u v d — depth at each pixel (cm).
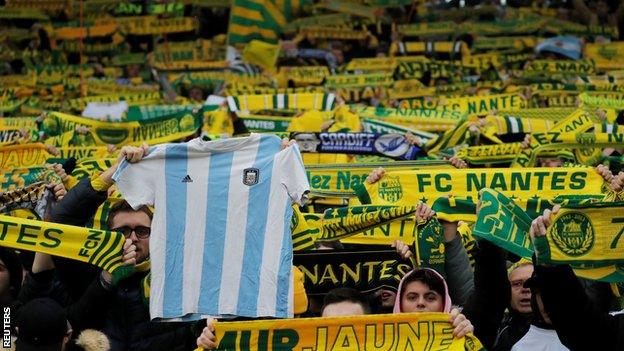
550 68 2403
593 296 993
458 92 2262
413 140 1504
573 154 1448
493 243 898
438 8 2705
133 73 2684
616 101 1845
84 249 960
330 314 951
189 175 943
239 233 937
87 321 967
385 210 1102
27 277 992
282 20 2609
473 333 896
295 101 1852
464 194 1170
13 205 1104
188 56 2683
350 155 1536
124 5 2736
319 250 1079
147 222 1003
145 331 982
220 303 933
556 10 2683
